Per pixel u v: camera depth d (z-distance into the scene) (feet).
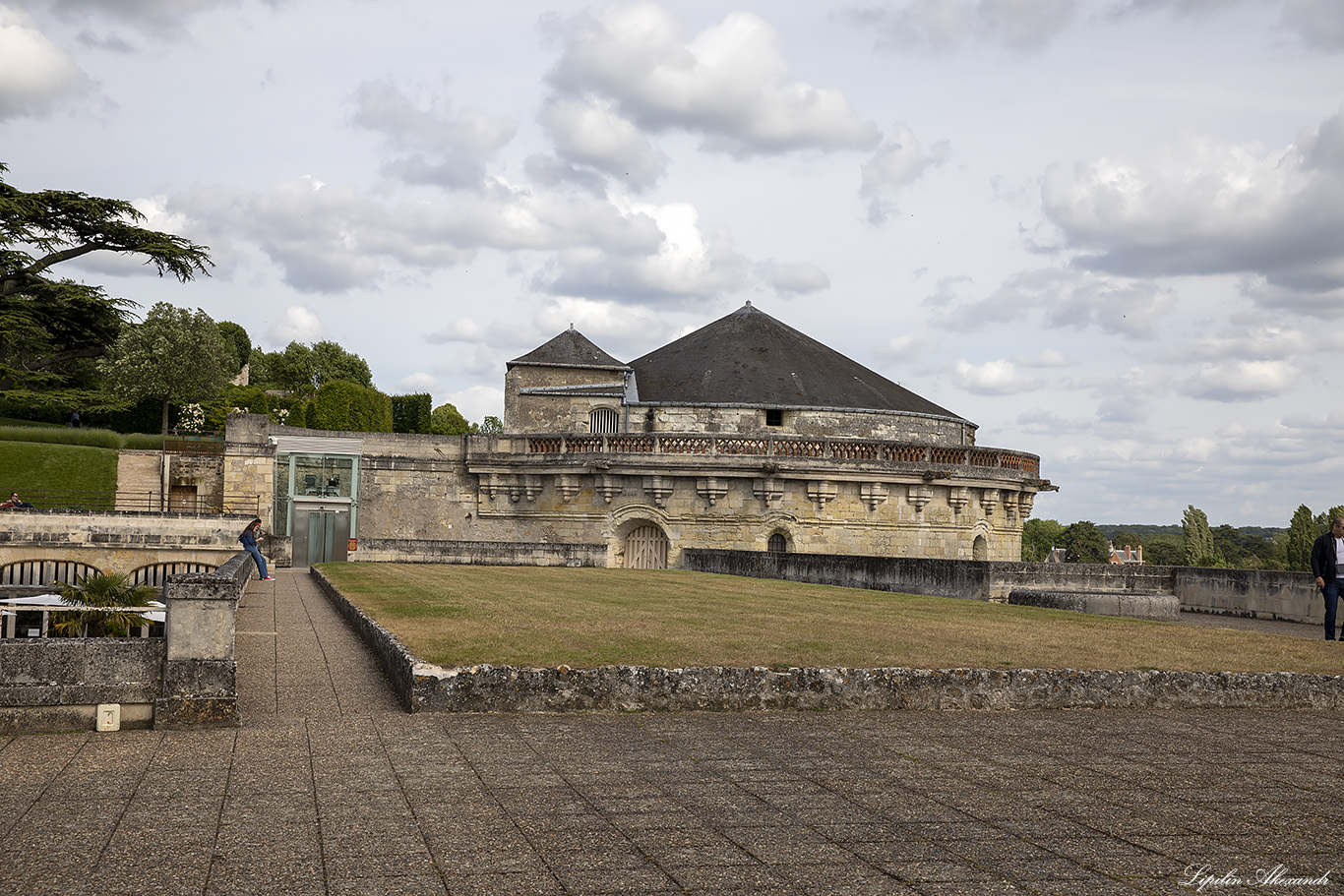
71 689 28.63
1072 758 26.99
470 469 143.84
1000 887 17.20
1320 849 19.48
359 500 142.72
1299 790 23.99
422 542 116.57
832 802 22.26
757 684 33.40
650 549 141.28
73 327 208.64
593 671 32.71
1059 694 35.24
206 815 20.65
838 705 33.83
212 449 158.30
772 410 156.76
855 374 175.32
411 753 26.32
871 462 137.49
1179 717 33.99
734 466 136.05
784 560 99.55
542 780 23.77
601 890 16.80
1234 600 75.87
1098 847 19.42
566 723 30.63
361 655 44.45
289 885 16.85
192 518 117.80
